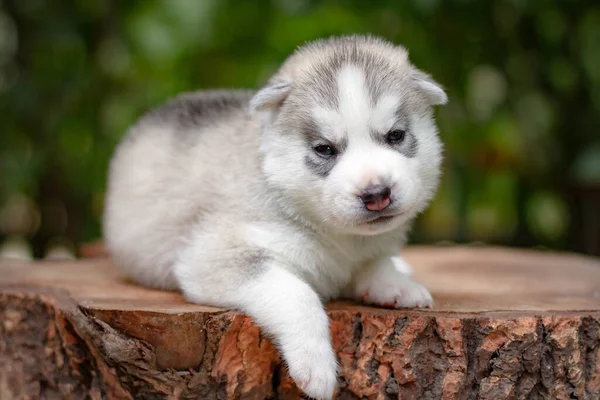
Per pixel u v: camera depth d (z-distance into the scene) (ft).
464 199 3.33
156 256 2.41
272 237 2.25
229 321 2.17
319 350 2.13
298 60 2.32
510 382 2.17
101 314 2.18
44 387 2.35
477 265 2.75
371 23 3.07
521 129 3.36
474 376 2.18
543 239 3.61
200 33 3.18
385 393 2.19
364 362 2.20
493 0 3.15
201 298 2.24
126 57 3.24
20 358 2.36
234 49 3.22
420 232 3.67
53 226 3.54
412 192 2.18
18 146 3.29
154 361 2.17
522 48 3.31
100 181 3.25
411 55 3.11
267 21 3.16
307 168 2.22
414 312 2.21
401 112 2.23
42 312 2.33
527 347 2.17
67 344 2.26
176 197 2.39
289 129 2.25
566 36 3.27
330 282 2.34
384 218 2.18
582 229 3.54
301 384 2.12
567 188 3.48
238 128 2.37
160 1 3.21
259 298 2.17
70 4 3.22
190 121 2.47
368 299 2.30
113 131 3.22
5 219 3.59
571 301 2.32
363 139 2.20
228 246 2.25
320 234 2.27
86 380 2.27
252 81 3.09
